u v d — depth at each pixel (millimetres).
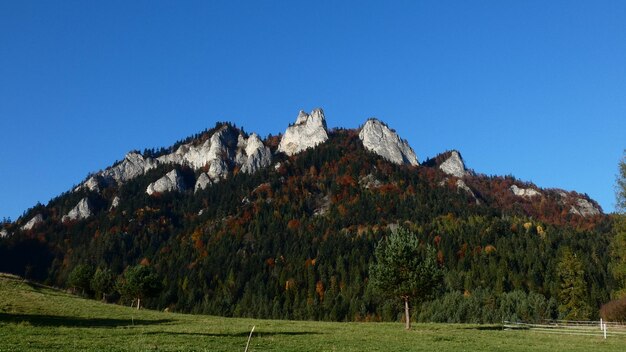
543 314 118000
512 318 117625
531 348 38438
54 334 36844
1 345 30219
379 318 153500
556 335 50531
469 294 150875
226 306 186625
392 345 37531
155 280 91062
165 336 37906
